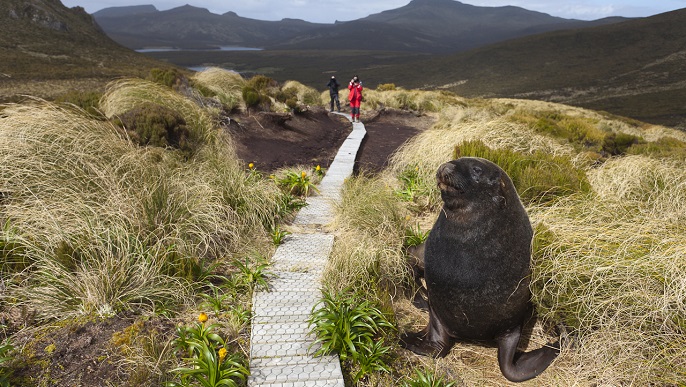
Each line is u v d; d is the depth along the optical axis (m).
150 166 5.59
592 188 6.62
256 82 18.02
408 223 6.44
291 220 6.46
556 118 19.53
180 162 6.86
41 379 2.92
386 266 4.85
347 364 3.45
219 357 3.14
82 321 3.54
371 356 3.44
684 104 146.62
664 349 3.43
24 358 3.09
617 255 4.15
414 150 9.54
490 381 3.64
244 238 5.51
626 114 133.12
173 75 12.56
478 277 3.58
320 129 15.58
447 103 25.09
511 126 9.89
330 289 4.28
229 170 6.73
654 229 4.79
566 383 3.52
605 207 5.64
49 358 3.12
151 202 4.90
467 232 3.60
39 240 4.19
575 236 4.59
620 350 3.55
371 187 7.11
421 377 3.30
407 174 8.54
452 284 3.66
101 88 47.12
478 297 3.63
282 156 10.96
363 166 10.94
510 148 8.73
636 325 3.67
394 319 4.11
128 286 3.91
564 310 4.00
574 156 9.64
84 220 4.37
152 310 3.79
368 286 4.46
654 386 3.36
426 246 3.96
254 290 4.29
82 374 3.00
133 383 2.94
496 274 3.58
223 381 2.94
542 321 4.30
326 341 3.56
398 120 20.42
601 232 4.69
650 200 6.51
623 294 3.76
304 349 3.49
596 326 3.84
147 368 3.08
